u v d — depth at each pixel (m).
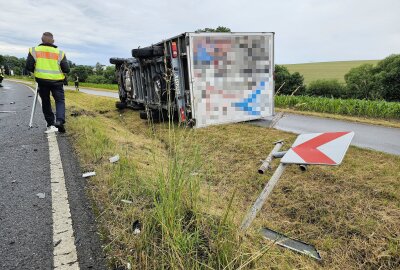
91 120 6.80
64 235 2.10
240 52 7.00
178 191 2.19
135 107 9.84
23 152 4.13
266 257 1.95
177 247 1.75
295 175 3.94
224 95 6.94
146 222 2.06
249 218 2.20
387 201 3.12
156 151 3.84
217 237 1.87
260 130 6.58
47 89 5.39
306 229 2.82
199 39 6.35
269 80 7.57
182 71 6.68
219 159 4.79
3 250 1.93
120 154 3.93
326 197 3.31
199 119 6.60
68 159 3.80
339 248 2.48
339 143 2.04
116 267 1.78
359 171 3.92
